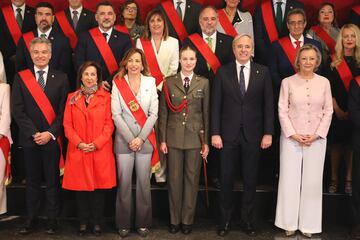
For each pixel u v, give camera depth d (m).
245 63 3.86
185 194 3.94
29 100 3.85
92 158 3.75
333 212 4.20
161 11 4.33
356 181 3.89
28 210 3.93
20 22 4.85
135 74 3.82
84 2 5.32
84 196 3.87
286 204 3.89
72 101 3.78
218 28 4.63
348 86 4.16
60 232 3.95
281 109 3.89
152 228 4.04
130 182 3.84
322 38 4.69
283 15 4.72
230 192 3.93
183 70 3.88
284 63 4.28
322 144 3.85
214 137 3.84
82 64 3.89
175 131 3.86
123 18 4.75
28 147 3.83
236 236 3.90
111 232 3.96
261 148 4.26
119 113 3.78
